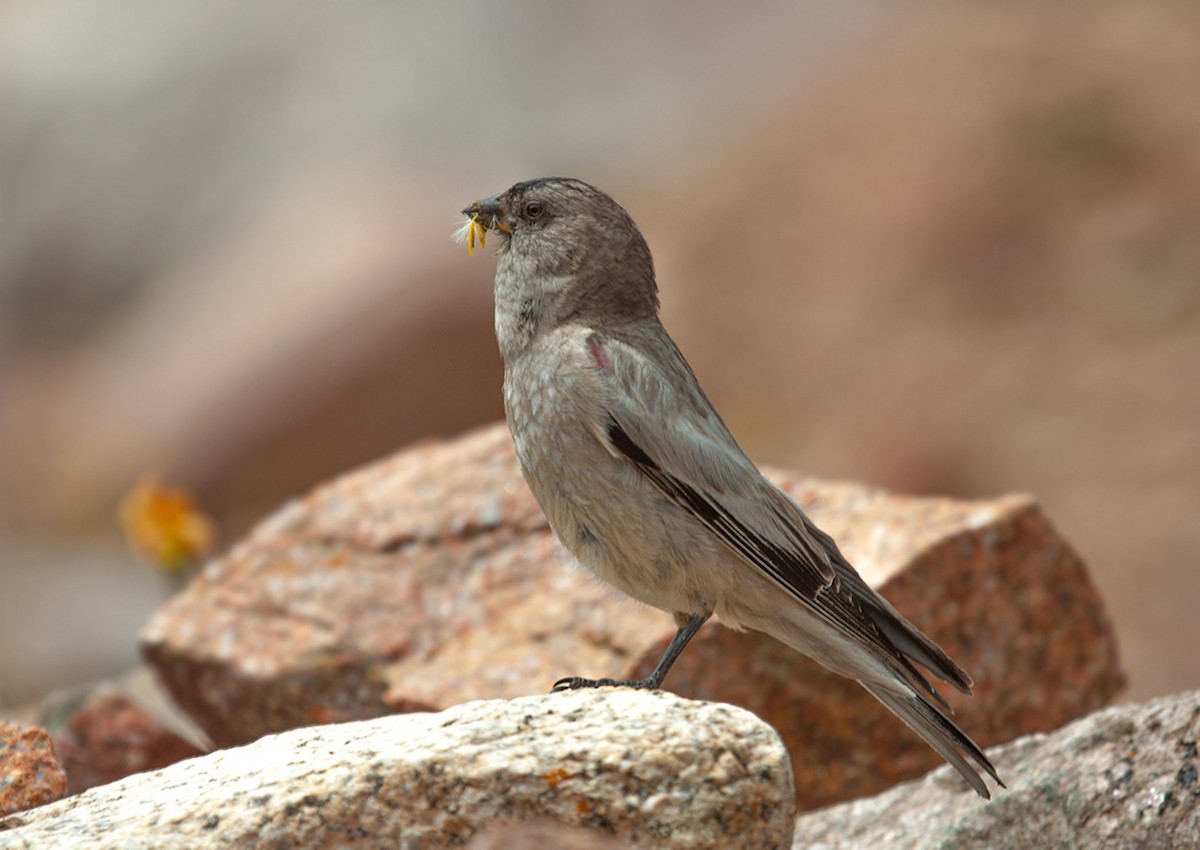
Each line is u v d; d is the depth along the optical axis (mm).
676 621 6461
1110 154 21406
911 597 7305
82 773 7566
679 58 25891
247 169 24953
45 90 25844
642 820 4562
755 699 7254
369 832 4512
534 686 7285
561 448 6191
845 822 6441
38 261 25141
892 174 22172
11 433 22344
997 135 22500
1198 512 14773
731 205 23000
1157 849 5449
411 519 8352
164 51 25906
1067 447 16484
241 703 7953
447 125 24906
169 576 9328
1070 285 19109
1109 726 5980
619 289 6578
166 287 24406
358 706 7707
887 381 18641
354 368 18703
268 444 18703
